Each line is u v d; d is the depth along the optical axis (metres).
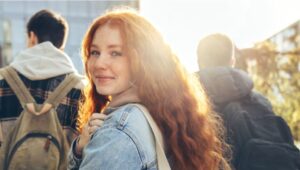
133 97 1.25
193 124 1.32
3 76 2.15
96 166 1.09
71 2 24.88
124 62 1.23
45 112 2.11
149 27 1.27
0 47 25.41
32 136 2.06
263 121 2.28
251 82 2.31
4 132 2.12
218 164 1.42
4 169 2.07
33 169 2.02
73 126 2.18
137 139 1.13
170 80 1.28
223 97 2.27
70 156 1.35
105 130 1.14
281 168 2.15
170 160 1.27
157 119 1.23
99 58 1.23
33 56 2.20
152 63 1.24
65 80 2.19
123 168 1.09
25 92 2.13
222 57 2.43
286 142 2.25
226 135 2.20
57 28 2.34
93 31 1.30
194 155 1.28
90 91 1.57
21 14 25.95
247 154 2.16
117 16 1.25
